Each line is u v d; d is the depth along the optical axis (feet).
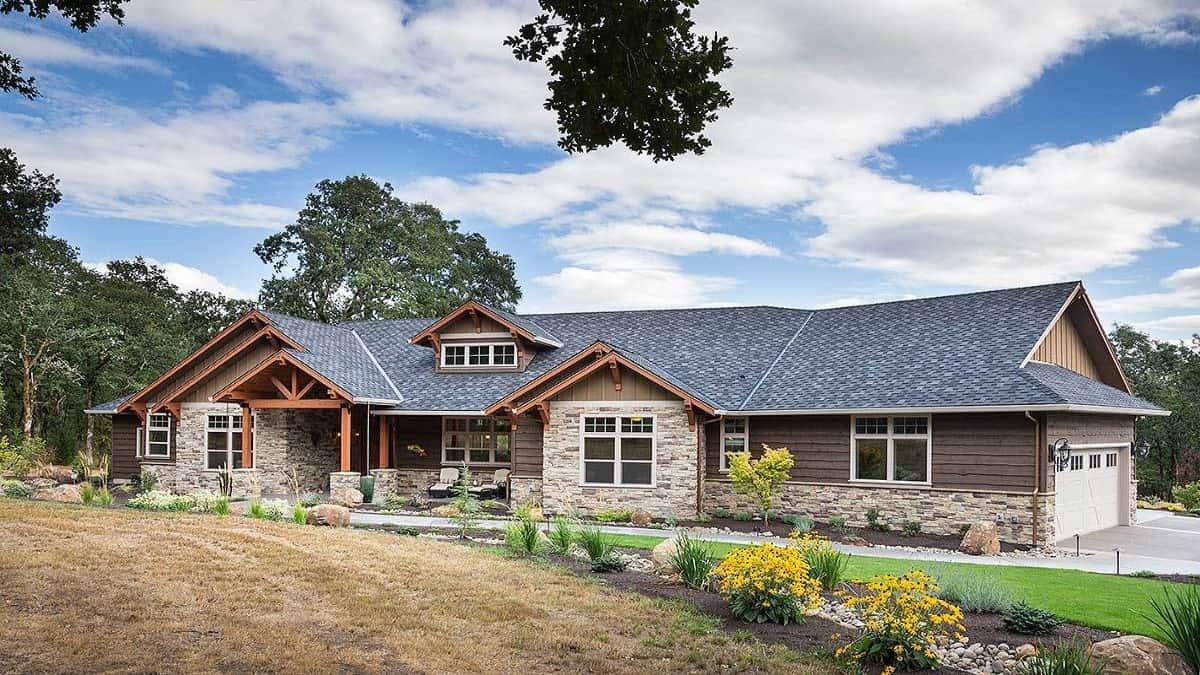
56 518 52.49
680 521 73.72
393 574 40.96
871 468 72.79
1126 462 82.17
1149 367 152.97
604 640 32.12
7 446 107.55
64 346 139.54
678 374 87.66
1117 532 75.51
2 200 111.75
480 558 46.83
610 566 45.88
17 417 147.95
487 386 92.58
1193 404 137.39
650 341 97.09
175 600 34.04
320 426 97.60
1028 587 44.50
